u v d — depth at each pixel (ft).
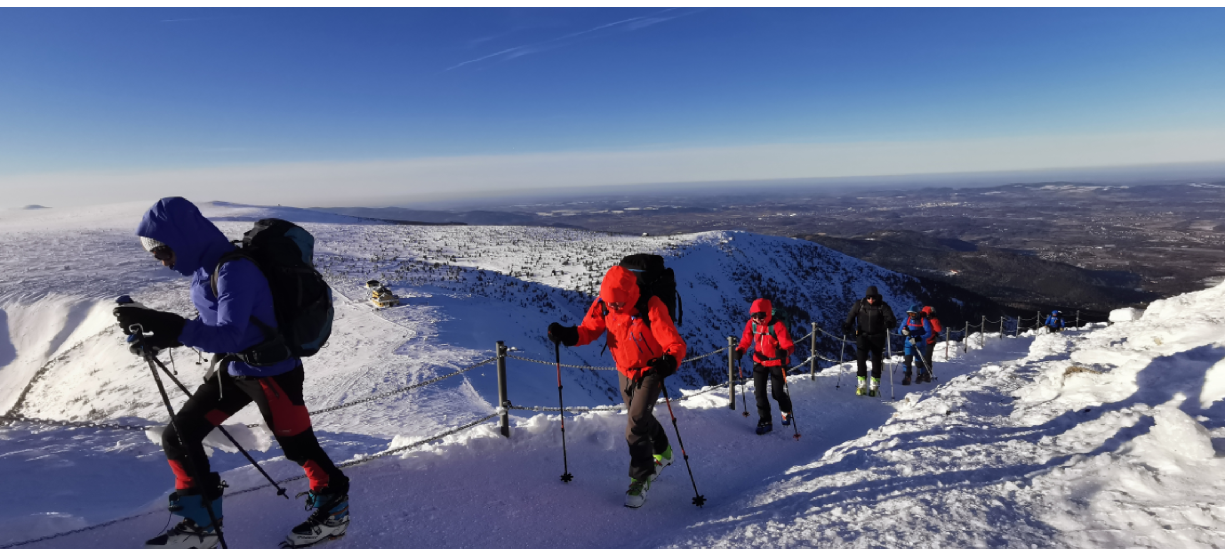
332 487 9.66
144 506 10.05
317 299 8.95
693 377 113.09
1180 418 11.38
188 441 8.59
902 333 34.01
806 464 15.56
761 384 20.98
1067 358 25.38
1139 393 16.60
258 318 8.30
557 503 12.60
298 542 9.37
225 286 7.93
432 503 11.78
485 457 14.24
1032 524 9.15
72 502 11.60
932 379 34.22
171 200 8.13
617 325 12.97
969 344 48.32
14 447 15.19
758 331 21.13
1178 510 8.61
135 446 16.06
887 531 9.35
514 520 11.58
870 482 12.20
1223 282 33.01
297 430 9.22
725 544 9.55
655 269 12.84
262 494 11.02
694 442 18.76
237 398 9.04
